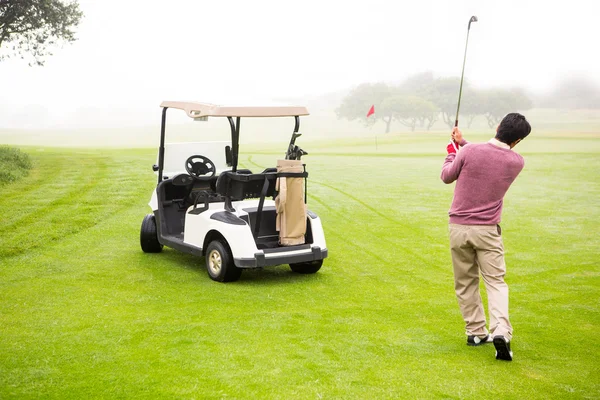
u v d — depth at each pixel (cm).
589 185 1491
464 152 381
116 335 413
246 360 370
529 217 1020
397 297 538
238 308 489
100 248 727
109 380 335
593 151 3019
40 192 1209
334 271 643
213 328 433
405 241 819
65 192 1216
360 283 591
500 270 383
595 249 771
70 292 529
